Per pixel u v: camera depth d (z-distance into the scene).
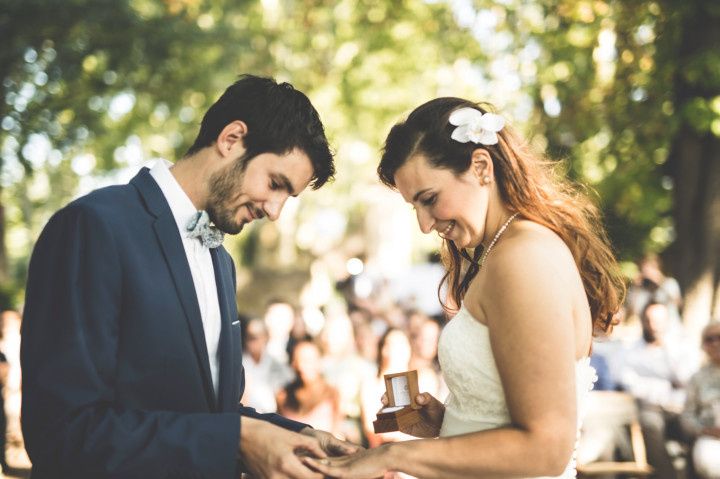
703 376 6.21
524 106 11.87
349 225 25.70
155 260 2.56
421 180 2.48
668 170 9.41
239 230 2.69
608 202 10.70
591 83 10.47
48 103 10.95
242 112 2.60
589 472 6.21
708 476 6.00
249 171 2.61
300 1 14.25
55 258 2.47
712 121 8.30
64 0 10.41
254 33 15.33
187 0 12.52
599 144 11.48
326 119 15.23
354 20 13.96
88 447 2.32
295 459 2.39
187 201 2.65
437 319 8.95
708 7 8.46
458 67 14.02
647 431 6.38
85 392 2.37
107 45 11.26
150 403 2.50
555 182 2.67
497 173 2.52
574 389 2.26
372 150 16.33
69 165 17.11
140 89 12.55
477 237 2.52
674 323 8.02
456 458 2.30
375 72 14.81
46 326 2.41
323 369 7.00
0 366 6.41
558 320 2.26
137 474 2.34
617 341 7.01
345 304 13.27
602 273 2.56
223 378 2.70
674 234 8.88
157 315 2.51
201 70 13.25
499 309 2.31
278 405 6.53
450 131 2.47
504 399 2.39
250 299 22.16
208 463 2.38
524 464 2.24
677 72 8.77
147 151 17.28
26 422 2.39
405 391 2.83
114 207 2.55
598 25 9.77
